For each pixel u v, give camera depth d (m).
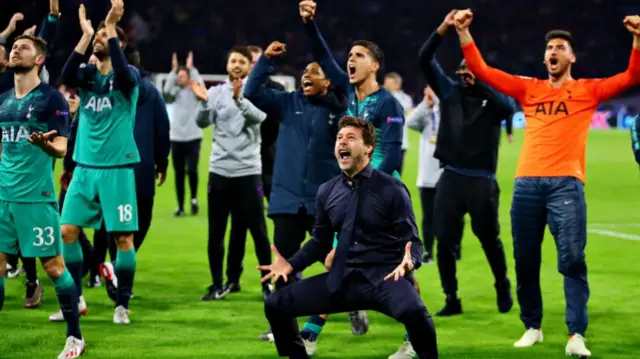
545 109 6.36
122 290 7.20
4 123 6.02
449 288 7.59
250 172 8.13
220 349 6.37
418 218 14.01
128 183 7.07
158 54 41.31
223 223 8.25
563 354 6.26
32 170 6.00
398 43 44.81
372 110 6.40
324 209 5.40
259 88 6.77
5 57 7.73
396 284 5.11
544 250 10.95
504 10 46.28
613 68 46.03
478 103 7.29
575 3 46.50
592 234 12.23
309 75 6.66
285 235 6.67
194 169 14.01
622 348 6.46
